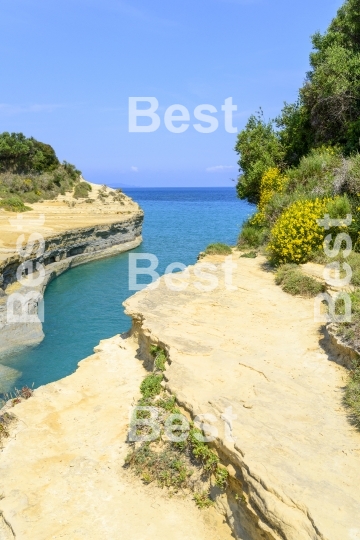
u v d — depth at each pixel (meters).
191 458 7.02
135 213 47.22
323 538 4.58
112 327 19.45
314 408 7.04
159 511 6.57
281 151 26.34
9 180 52.12
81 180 66.44
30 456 7.81
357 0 20.80
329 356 8.71
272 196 21.47
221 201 146.38
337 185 16.64
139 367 10.63
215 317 11.10
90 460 7.64
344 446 6.09
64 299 24.23
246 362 8.62
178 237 49.72
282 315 11.12
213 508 6.39
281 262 15.32
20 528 6.34
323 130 22.80
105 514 6.55
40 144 63.66
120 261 36.69
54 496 6.93
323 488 5.28
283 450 5.99
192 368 8.48
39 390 10.05
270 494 5.26
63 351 16.67
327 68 21.00
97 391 9.84
